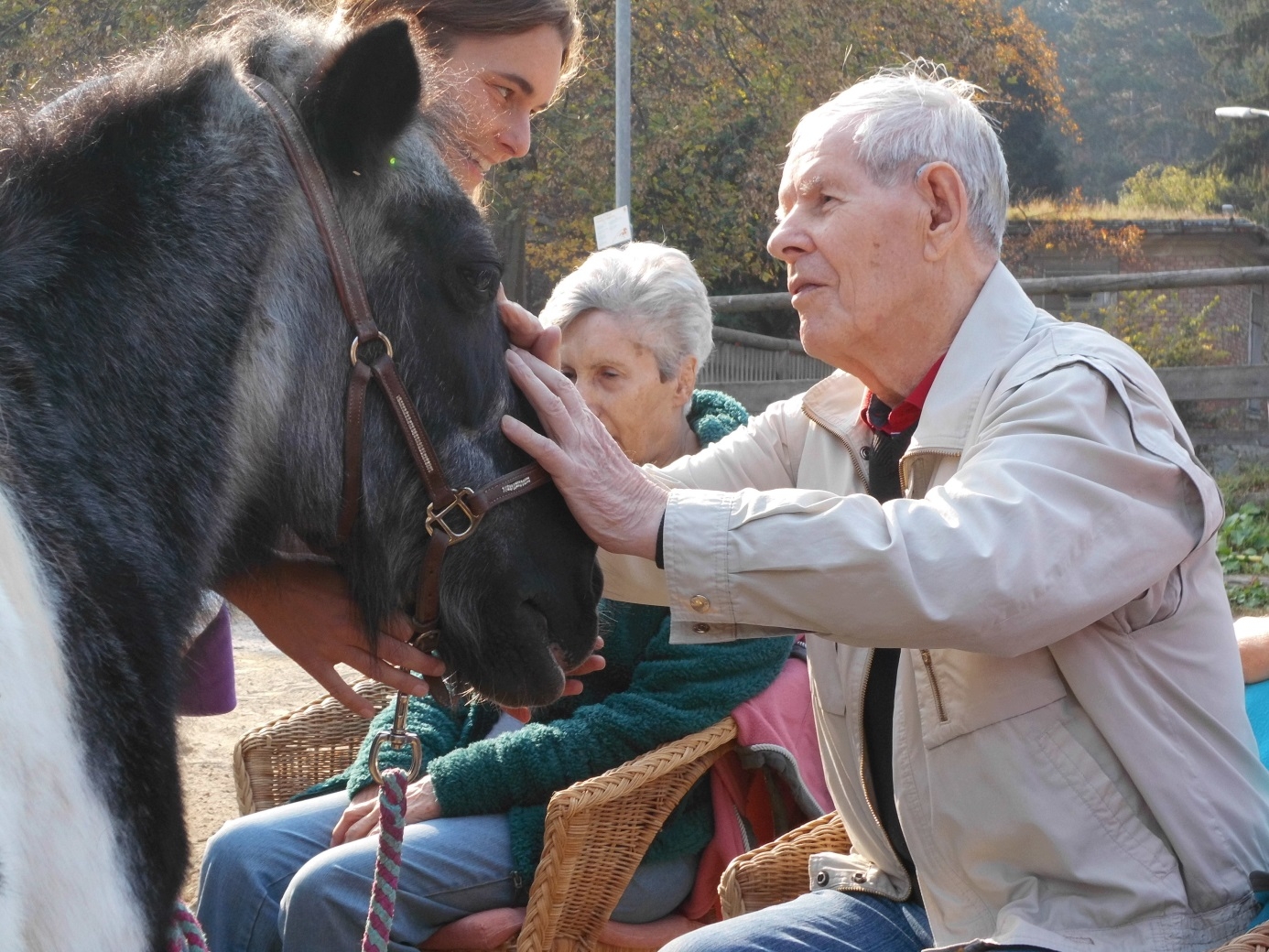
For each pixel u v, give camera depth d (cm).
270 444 167
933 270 209
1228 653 203
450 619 185
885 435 227
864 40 1670
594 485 185
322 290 169
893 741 206
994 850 194
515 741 245
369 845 238
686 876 257
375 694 296
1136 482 188
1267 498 1089
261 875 258
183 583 149
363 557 179
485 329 184
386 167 172
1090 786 189
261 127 165
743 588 182
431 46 246
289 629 193
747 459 247
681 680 243
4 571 123
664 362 283
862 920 216
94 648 133
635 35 1571
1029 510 180
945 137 206
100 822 129
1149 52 5456
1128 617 192
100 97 159
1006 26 2034
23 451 135
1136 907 185
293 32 181
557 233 1661
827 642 223
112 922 128
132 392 147
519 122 260
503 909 240
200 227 156
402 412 174
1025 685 192
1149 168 4666
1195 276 1305
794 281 216
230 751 500
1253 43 3231
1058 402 192
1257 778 201
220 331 155
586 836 228
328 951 233
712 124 1590
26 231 146
